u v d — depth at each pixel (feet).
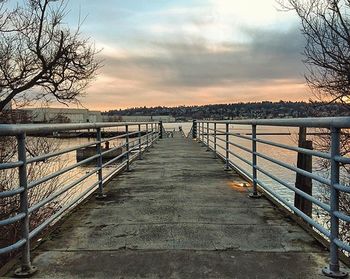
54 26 41.04
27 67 39.45
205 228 14.48
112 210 17.58
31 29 39.04
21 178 10.38
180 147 59.41
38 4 38.96
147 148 51.49
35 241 12.82
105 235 13.69
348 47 26.99
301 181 21.30
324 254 11.55
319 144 29.55
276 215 16.42
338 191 10.02
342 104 30.09
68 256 11.57
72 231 14.21
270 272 10.22
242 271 10.30
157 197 20.47
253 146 19.99
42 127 11.68
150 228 14.53
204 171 30.83
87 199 19.76
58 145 35.81
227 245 12.48
